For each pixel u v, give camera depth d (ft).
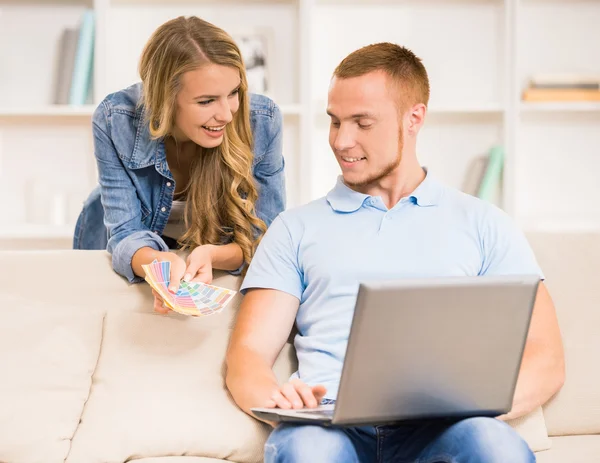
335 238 5.97
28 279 6.42
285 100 11.69
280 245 6.10
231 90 6.31
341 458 4.74
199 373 6.08
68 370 5.90
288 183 11.68
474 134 11.89
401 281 4.39
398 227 5.91
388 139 5.89
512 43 11.44
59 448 5.66
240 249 6.63
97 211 7.78
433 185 6.07
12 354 5.83
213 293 5.93
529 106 11.46
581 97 11.55
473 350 4.60
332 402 5.52
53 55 11.69
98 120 6.70
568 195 12.17
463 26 11.89
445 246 5.83
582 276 6.61
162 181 6.89
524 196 12.17
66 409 5.79
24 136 11.76
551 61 12.01
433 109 11.38
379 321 4.40
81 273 6.51
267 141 7.09
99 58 11.10
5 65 11.68
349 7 11.84
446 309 4.47
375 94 5.83
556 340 5.83
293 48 11.69
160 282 5.85
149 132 6.64
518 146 12.09
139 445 5.75
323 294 5.87
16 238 11.50
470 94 11.92
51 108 11.14
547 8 11.96
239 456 5.81
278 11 11.71
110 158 6.73
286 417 4.82
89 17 11.17
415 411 4.68
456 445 4.75
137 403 5.90
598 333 6.45
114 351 6.13
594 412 6.32
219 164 6.73
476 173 11.55
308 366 5.76
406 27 11.85
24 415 5.66
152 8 11.63
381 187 6.09
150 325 6.26
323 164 11.91
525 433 5.96
